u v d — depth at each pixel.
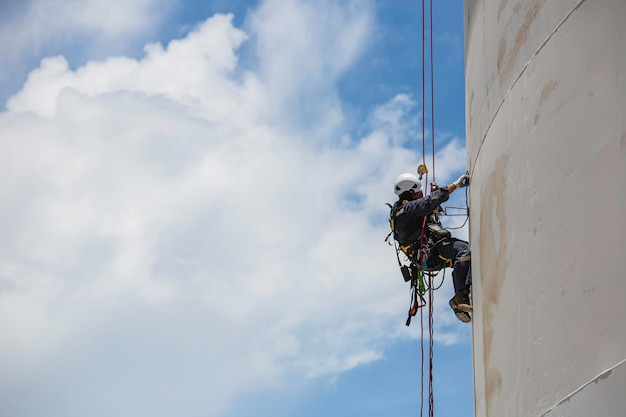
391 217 14.17
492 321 10.79
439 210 13.95
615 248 8.16
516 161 10.12
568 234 8.84
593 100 8.66
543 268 9.24
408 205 13.67
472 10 12.62
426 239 13.78
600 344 8.22
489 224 11.05
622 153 8.22
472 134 12.30
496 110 10.98
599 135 8.53
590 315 8.38
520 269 9.80
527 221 9.70
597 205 8.45
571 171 8.88
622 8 8.44
